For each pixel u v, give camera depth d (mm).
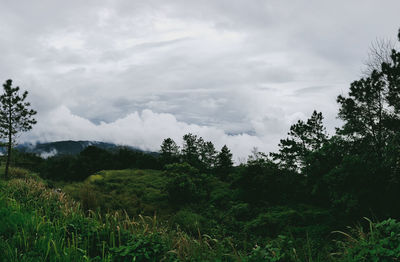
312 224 14344
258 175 21625
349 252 3037
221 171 44281
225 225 15617
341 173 14414
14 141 22094
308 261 3338
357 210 13430
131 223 4570
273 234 13625
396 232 2904
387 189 13039
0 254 3133
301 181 21156
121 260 3363
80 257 3184
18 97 22406
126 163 45375
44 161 40312
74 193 16828
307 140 24266
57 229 3867
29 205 5824
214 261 3373
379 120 14797
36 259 3020
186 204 20562
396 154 12648
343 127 16531
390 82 13516
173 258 3510
